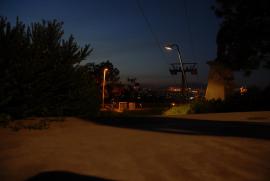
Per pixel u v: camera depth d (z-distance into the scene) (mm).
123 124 14250
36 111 15430
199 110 24547
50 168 7188
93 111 18109
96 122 14883
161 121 15195
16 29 14578
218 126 12922
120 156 8109
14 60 14242
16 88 14352
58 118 15570
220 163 7312
